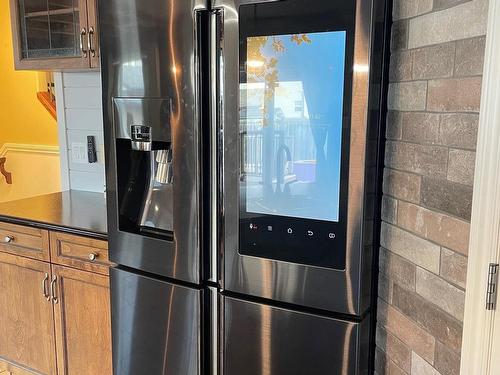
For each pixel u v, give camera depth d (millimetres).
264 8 1343
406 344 1325
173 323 1675
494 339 1033
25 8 2326
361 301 1367
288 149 1388
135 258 1746
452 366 1149
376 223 1398
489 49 985
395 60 1298
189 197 1541
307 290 1420
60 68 2262
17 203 2453
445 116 1129
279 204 1426
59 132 2783
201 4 1413
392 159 1337
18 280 2240
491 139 990
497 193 989
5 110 3248
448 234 1140
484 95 1001
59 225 2037
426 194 1208
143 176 1783
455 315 1130
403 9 1260
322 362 1437
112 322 1869
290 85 1353
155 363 1761
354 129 1282
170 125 1552
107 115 1715
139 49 1569
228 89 1435
